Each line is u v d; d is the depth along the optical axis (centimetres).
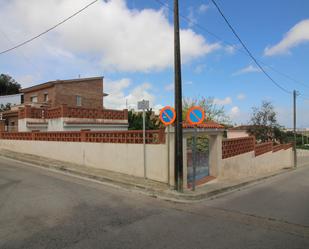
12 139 1752
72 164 1252
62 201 700
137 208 675
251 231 539
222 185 1021
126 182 925
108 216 600
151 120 2133
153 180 968
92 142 1191
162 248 443
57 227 522
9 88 5119
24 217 573
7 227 516
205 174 1130
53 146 1409
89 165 1205
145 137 1006
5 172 1081
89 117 1852
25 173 1071
